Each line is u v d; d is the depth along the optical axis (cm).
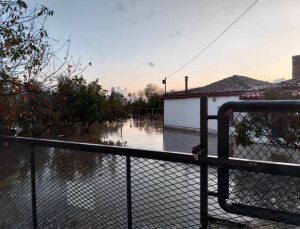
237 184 121
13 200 223
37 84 464
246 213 119
